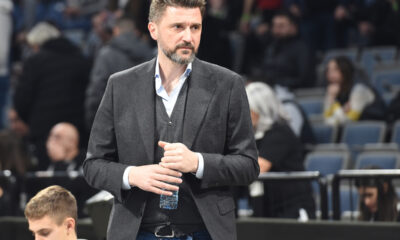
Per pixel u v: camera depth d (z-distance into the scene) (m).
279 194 11.93
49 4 32.22
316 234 11.14
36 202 8.42
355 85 19.34
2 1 25.75
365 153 16.36
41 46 20.42
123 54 18.25
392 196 11.30
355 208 12.01
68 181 13.59
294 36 23.14
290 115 17.27
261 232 11.60
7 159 15.95
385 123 18.23
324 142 18.84
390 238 10.62
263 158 12.04
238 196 12.43
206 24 21.75
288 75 22.81
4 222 13.19
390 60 23.95
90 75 20.58
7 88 26.17
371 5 25.88
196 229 7.00
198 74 7.14
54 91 20.05
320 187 11.66
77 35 30.30
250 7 29.02
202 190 6.94
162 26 6.91
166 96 7.09
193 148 6.95
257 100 12.33
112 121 7.21
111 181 6.89
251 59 26.02
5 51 26.00
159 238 6.99
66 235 8.55
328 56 25.02
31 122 20.08
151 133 6.98
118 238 6.95
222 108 7.03
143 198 6.96
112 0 26.41
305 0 27.17
